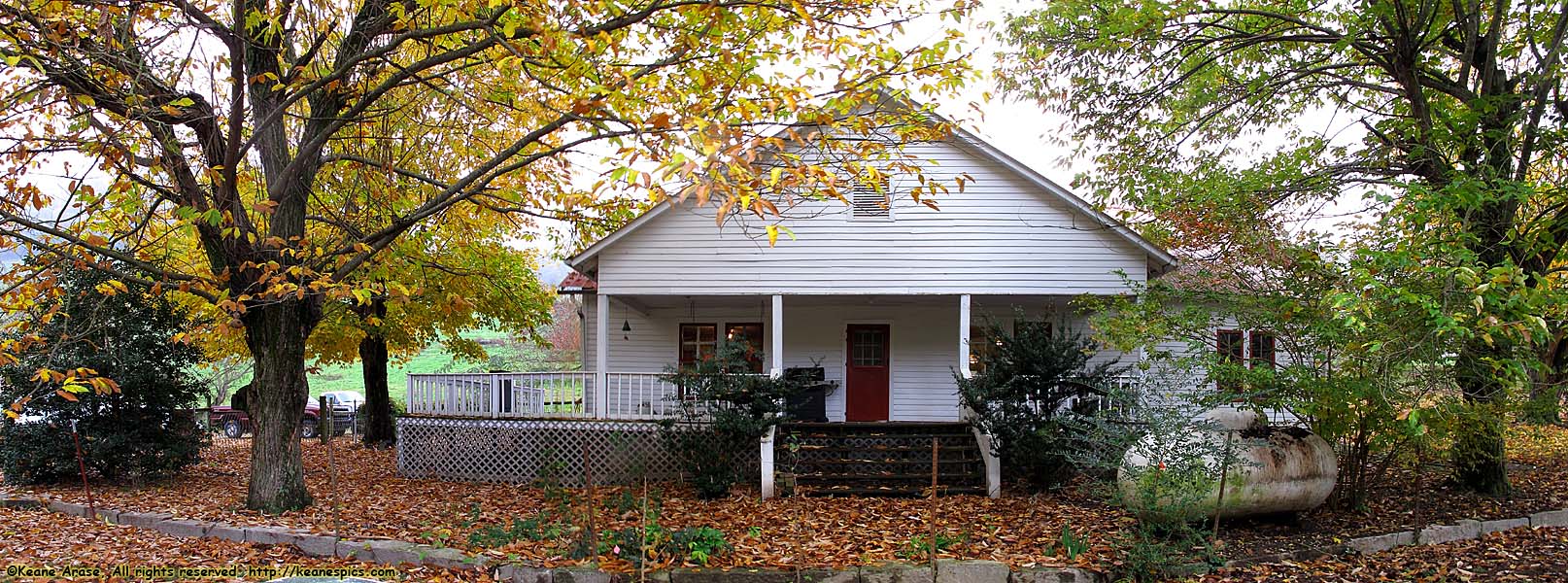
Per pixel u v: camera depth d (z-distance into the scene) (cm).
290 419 1014
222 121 864
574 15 778
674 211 1425
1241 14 1152
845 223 1421
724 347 1229
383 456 1783
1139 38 1184
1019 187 1409
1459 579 733
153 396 1259
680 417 1318
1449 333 755
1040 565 754
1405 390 823
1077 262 1398
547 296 2103
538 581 704
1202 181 1127
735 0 752
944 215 1411
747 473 1305
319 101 1010
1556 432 1571
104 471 1253
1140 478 796
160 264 1000
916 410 1698
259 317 1002
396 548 763
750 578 711
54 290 870
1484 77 1037
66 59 754
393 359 2477
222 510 993
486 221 1385
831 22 809
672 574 710
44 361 1144
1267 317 905
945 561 745
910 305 1683
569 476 1373
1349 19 1152
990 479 1173
